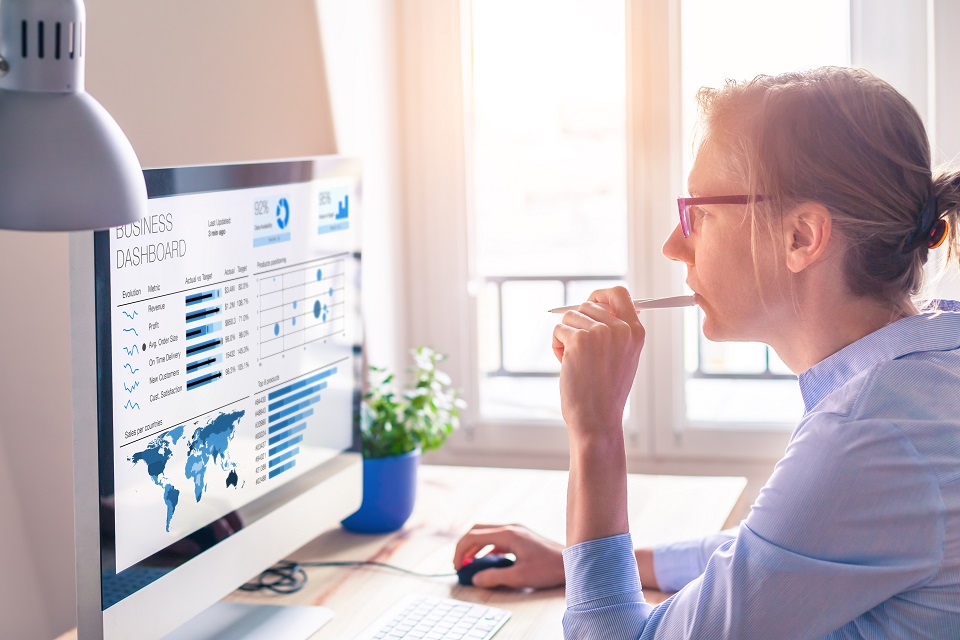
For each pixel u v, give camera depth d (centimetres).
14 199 72
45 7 74
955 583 83
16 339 121
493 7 230
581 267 238
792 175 89
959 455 83
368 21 216
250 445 120
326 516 138
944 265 102
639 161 224
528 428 239
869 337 92
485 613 121
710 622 89
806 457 86
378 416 157
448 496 172
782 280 93
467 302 238
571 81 229
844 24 214
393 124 231
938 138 208
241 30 166
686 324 231
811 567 84
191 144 153
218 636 116
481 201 239
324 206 134
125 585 98
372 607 126
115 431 95
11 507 121
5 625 121
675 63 219
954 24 205
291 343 128
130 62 138
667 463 234
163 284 102
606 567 98
